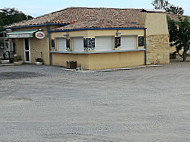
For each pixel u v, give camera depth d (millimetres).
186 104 8375
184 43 22688
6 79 14508
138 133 5953
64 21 20875
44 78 14570
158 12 20734
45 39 21281
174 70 17000
